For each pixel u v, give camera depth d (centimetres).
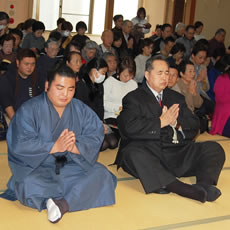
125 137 319
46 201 251
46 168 260
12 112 407
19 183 253
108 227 238
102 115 401
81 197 252
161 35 827
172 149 314
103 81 427
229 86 481
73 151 255
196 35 934
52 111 255
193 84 461
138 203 275
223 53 719
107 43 664
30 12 1164
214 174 297
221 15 1150
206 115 541
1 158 345
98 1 1263
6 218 241
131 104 313
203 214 265
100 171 264
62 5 1241
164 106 311
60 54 661
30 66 404
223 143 457
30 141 246
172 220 253
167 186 287
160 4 1225
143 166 285
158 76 310
